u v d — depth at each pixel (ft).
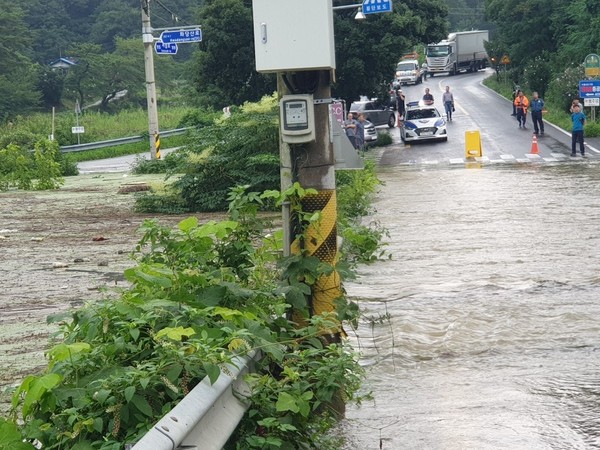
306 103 27.61
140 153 244.22
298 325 27.73
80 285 51.26
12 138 210.79
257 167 95.91
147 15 170.09
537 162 141.90
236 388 21.06
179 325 21.76
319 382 23.61
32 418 19.43
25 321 41.37
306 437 22.89
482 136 191.01
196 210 96.99
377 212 84.84
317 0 27.04
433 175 127.44
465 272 51.52
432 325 38.88
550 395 28.86
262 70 27.45
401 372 32.04
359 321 39.63
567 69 226.79
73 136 284.61
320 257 28.22
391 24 181.98
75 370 19.67
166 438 16.15
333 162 28.43
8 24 377.09
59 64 435.12
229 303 24.64
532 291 45.55
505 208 83.51
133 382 18.85
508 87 304.71
